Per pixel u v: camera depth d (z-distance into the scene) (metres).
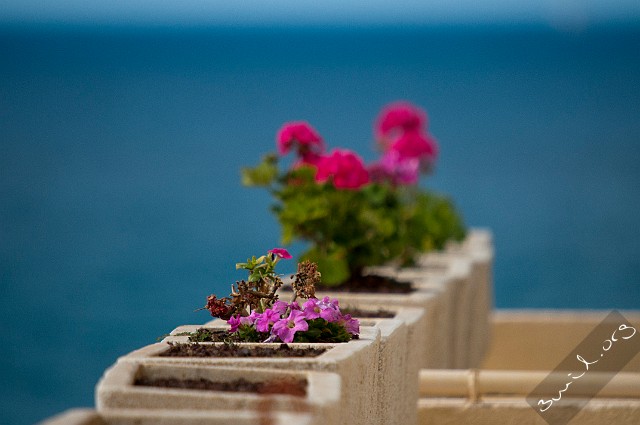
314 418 3.04
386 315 5.31
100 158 69.56
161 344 3.93
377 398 4.21
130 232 38.28
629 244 34.44
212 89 141.00
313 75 166.62
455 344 7.12
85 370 19.30
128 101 122.25
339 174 6.09
